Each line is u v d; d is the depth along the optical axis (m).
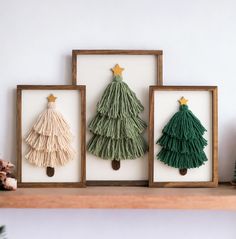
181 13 1.36
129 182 1.32
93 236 1.38
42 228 1.38
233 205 1.17
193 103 1.32
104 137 1.31
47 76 1.36
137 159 1.33
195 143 1.30
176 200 1.18
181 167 1.30
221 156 1.37
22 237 1.38
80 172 1.31
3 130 1.35
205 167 1.32
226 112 1.37
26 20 1.36
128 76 1.34
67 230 1.38
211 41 1.36
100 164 1.33
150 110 1.31
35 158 1.30
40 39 1.36
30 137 1.31
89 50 1.33
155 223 1.38
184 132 1.29
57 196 1.18
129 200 1.18
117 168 1.33
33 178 1.31
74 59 1.33
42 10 1.36
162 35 1.36
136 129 1.31
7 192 1.22
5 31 1.35
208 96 1.33
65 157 1.31
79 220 1.38
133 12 1.36
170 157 1.30
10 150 1.35
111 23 1.36
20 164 1.31
